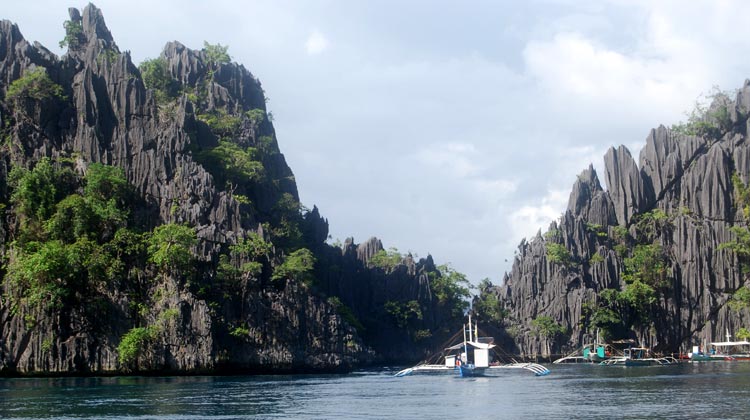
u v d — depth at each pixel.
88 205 189.75
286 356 194.88
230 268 193.62
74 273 177.50
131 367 174.38
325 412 101.56
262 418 95.12
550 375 181.75
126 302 180.88
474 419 93.25
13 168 194.88
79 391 131.12
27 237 185.00
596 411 99.44
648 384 142.38
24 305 173.12
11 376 170.12
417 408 106.00
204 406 107.88
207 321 181.00
